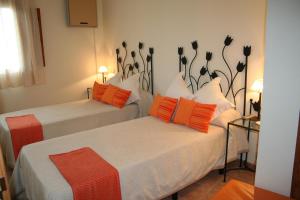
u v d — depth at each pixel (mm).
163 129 2697
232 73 2891
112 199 1776
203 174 2447
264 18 2508
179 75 3301
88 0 4609
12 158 2811
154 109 3164
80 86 4906
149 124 2885
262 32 2549
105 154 2104
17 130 2811
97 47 5000
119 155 2074
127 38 4402
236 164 2980
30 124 2947
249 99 2779
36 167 1896
